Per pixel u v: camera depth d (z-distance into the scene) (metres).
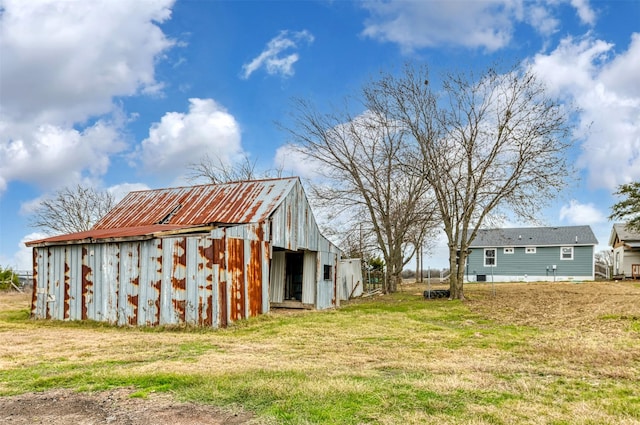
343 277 21.06
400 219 23.47
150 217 16.81
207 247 11.52
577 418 4.17
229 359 7.18
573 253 33.69
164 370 6.23
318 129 22.80
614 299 15.98
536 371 6.08
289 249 15.34
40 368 6.55
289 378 5.64
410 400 4.73
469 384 5.34
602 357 6.92
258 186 16.31
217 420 4.25
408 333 10.13
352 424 4.09
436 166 18.44
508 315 13.14
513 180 17.86
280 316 13.45
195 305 11.38
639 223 27.75
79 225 32.94
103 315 12.50
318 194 23.23
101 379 5.71
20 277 32.50
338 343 8.90
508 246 35.00
